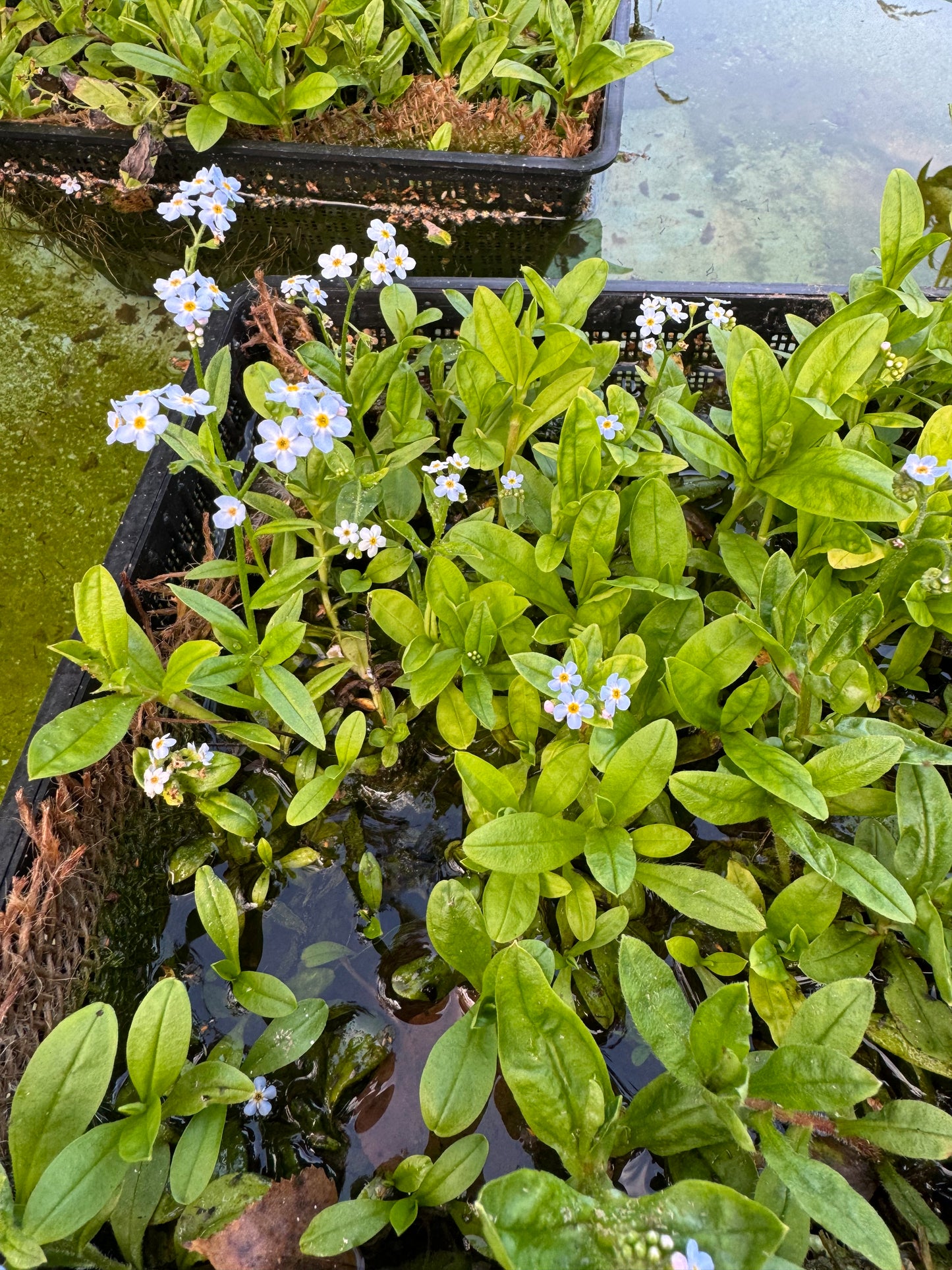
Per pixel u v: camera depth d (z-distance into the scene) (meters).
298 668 0.26
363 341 0.26
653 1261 0.14
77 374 0.36
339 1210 0.18
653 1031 0.17
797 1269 0.15
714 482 0.28
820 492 0.22
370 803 0.24
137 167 0.38
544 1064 0.17
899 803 0.20
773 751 0.20
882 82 0.45
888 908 0.19
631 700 0.23
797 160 0.41
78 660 0.20
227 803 0.23
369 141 0.40
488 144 0.39
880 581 0.23
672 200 0.40
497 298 0.24
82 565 0.31
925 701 0.26
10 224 0.42
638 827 0.23
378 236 0.23
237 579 0.27
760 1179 0.17
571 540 0.23
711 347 0.32
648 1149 0.18
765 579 0.21
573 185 0.37
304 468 0.24
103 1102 0.20
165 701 0.21
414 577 0.25
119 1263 0.18
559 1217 0.15
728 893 0.20
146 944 0.23
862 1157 0.19
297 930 0.23
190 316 0.20
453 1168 0.18
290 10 0.39
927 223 0.39
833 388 0.23
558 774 0.20
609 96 0.38
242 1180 0.19
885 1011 0.21
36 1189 0.16
